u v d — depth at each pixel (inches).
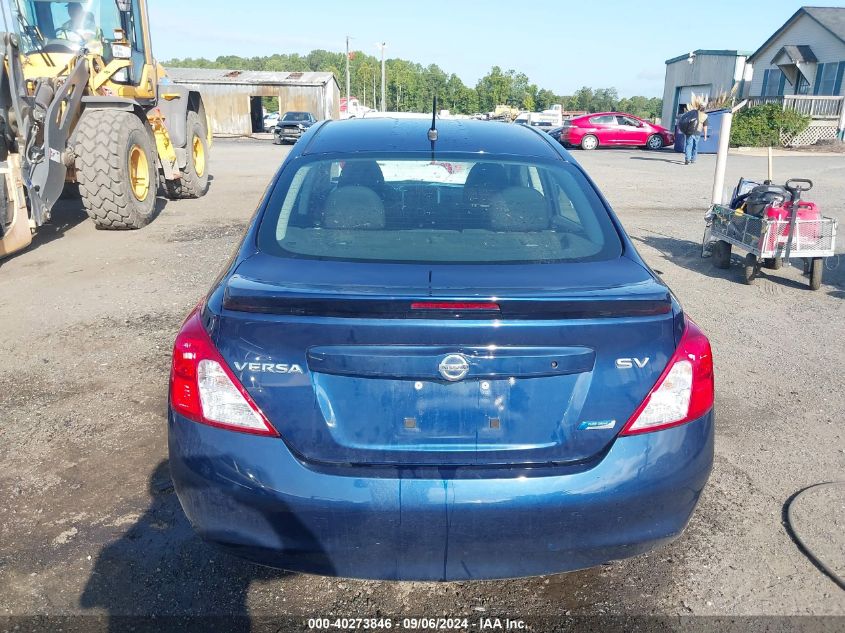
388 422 87.1
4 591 105.9
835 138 1165.1
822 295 272.4
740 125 1146.0
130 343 207.2
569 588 109.3
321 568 88.4
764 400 177.3
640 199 523.8
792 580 111.1
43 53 350.9
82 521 123.2
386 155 126.1
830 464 146.5
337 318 85.8
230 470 87.5
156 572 110.8
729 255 306.2
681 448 90.9
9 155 296.7
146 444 149.9
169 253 318.7
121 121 354.6
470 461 87.7
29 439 151.3
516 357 86.2
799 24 1363.2
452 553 87.0
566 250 106.1
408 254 103.1
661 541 92.6
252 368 87.2
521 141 136.9
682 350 91.7
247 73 1939.0
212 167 751.1
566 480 86.7
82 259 307.4
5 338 210.7
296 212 112.6
